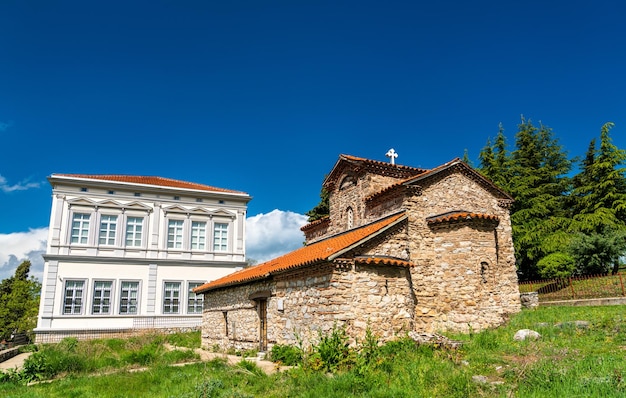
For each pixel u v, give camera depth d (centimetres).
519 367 1091
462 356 1294
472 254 1841
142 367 1889
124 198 3738
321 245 2086
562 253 3000
